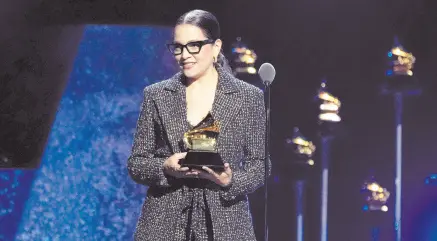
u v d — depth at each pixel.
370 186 23.45
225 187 9.88
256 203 23.53
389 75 23.31
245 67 22.62
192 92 10.24
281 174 23.55
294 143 23.38
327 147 23.75
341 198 24.28
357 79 24.27
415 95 24.27
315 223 23.80
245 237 10.12
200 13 10.00
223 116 10.04
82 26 22.72
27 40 22.45
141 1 22.81
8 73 22.33
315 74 24.19
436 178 23.97
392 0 24.00
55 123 22.50
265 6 23.89
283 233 23.47
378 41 24.19
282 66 24.14
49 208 22.20
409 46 24.14
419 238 23.86
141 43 22.89
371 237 23.77
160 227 9.98
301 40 24.12
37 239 22.14
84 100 22.62
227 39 23.80
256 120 10.28
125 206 22.42
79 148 22.47
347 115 24.31
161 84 10.40
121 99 22.72
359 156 24.36
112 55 22.77
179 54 9.95
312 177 23.62
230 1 23.70
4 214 21.98
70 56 22.67
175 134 10.05
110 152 22.53
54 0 22.55
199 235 9.91
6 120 22.25
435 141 24.28
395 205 23.28
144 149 10.33
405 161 24.41
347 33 24.17
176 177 9.85
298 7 23.98
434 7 23.89
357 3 24.06
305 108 24.05
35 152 22.34
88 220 22.30
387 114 24.27
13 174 22.19
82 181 22.36
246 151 10.36
